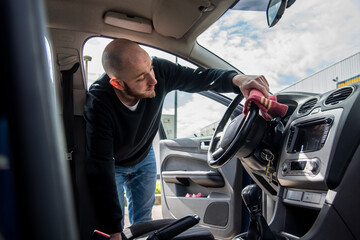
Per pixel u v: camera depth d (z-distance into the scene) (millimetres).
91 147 1243
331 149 999
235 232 1849
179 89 1520
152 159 1795
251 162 1324
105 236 867
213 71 1428
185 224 916
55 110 206
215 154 1269
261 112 1213
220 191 1975
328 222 958
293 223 1173
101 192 1236
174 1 1367
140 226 1189
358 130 977
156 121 1539
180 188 2230
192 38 1667
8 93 180
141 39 1681
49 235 188
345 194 964
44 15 204
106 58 1141
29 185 182
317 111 1146
